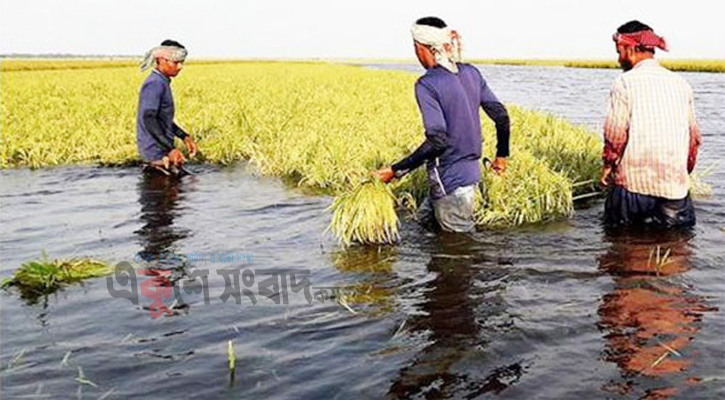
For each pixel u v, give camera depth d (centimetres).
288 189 805
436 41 564
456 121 564
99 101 1869
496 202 633
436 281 457
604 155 606
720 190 750
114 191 797
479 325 376
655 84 578
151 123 886
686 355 332
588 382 305
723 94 2786
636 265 485
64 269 476
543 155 836
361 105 1655
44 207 712
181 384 311
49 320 395
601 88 3747
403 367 325
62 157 1044
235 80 3069
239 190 800
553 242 551
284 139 1016
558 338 356
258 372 322
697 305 402
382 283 455
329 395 298
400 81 3033
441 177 577
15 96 2120
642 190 586
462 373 318
